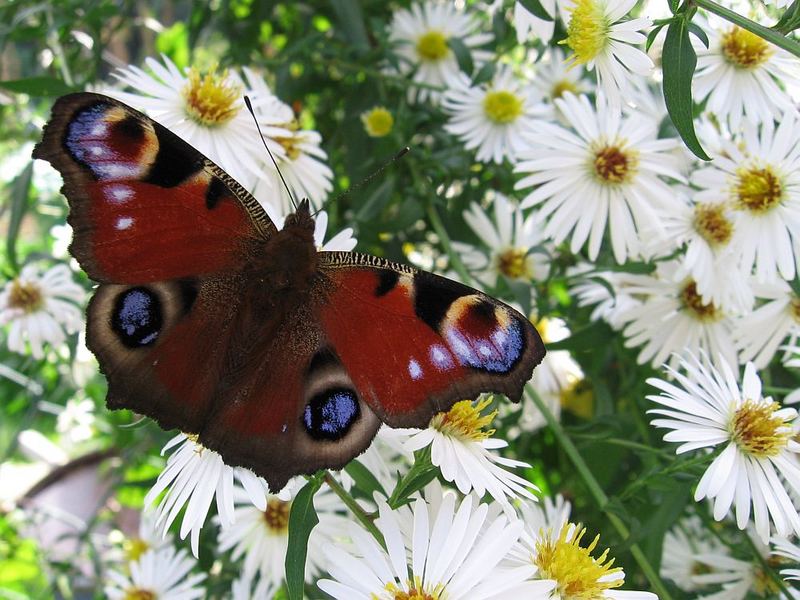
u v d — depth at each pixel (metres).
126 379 0.17
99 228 0.17
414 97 0.27
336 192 0.27
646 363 0.24
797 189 0.22
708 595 0.22
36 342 0.25
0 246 0.35
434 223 0.24
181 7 0.32
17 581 0.31
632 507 0.21
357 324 0.18
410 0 0.28
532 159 0.22
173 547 0.24
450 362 0.17
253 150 0.21
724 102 0.22
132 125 0.17
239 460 0.17
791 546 0.19
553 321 0.26
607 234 0.24
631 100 0.20
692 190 0.23
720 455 0.19
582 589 0.18
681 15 0.19
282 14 0.30
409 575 0.18
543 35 0.21
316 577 0.21
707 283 0.22
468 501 0.17
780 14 0.22
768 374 0.23
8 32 0.25
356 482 0.18
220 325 0.18
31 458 0.37
